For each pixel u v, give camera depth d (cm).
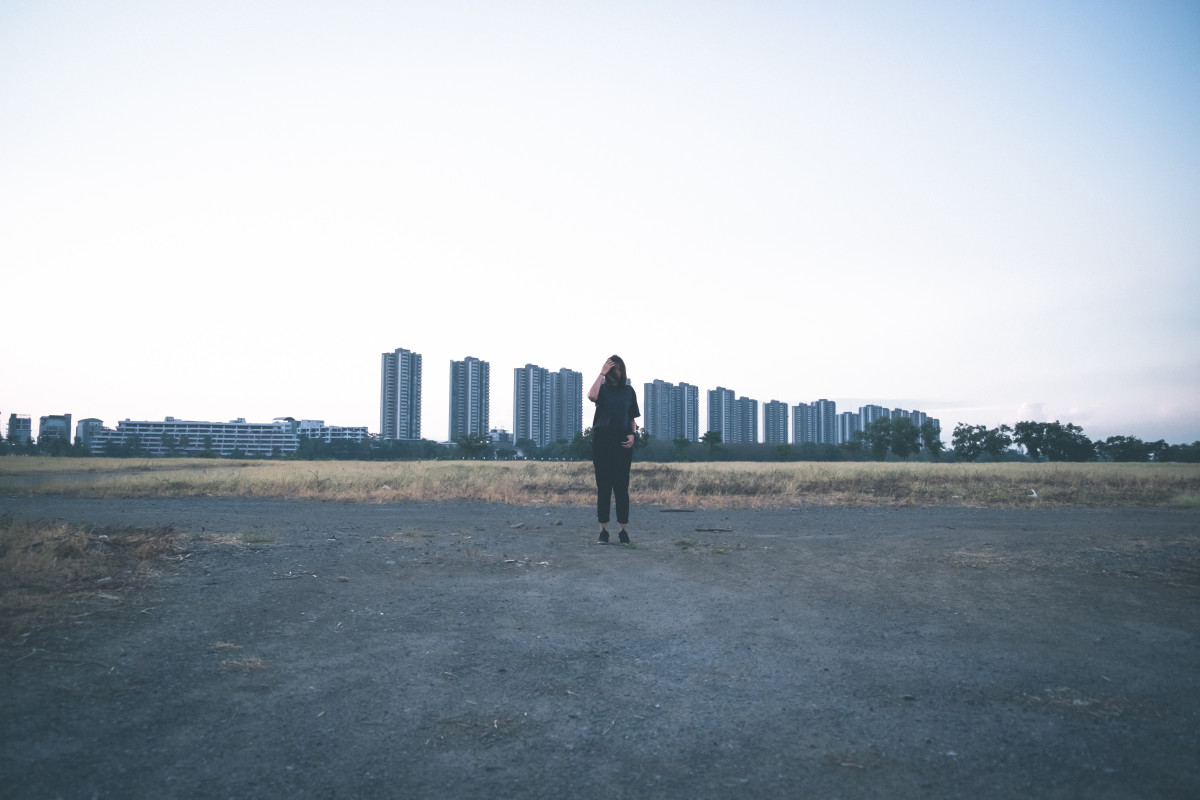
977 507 1187
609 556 567
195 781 193
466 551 576
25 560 431
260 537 616
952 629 355
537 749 218
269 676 279
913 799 186
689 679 284
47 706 240
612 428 640
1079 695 265
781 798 187
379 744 220
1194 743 222
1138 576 481
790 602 412
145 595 396
